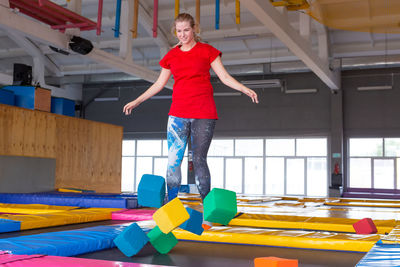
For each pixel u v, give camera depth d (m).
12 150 7.87
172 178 2.31
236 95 18.41
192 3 12.48
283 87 17.83
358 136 16.78
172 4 12.93
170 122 2.35
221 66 2.35
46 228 3.53
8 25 7.77
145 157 19.67
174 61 2.36
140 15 12.66
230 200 1.96
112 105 20.11
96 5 12.70
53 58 17.77
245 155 18.23
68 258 1.81
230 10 12.02
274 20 8.64
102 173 10.80
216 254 2.32
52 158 8.94
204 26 14.09
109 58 10.95
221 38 14.44
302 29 11.51
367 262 1.74
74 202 5.75
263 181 17.91
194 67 2.32
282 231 2.80
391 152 16.39
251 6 7.82
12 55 16.70
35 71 16.14
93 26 8.51
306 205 7.03
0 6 7.50
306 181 17.34
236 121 18.33
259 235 2.64
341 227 3.86
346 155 16.89
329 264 2.09
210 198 1.97
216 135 18.55
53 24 8.56
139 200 2.14
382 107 16.59
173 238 2.30
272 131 17.81
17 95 8.96
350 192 16.55
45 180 8.70
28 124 8.30
